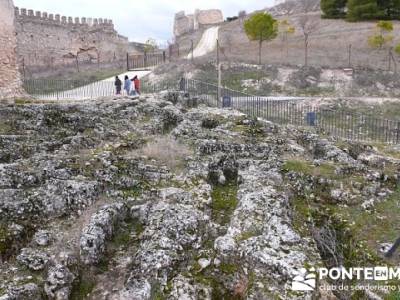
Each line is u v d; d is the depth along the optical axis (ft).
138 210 28.09
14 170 30.73
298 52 133.90
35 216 26.68
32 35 142.10
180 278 21.79
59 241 24.50
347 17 172.35
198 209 27.89
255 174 32.24
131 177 31.83
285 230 24.16
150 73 113.70
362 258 25.25
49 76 118.21
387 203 31.09
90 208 27.89
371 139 60.80
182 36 221.87
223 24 221.87
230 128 42.91
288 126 46.11
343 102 84.89
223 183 33.22
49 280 21.30
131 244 25.72
